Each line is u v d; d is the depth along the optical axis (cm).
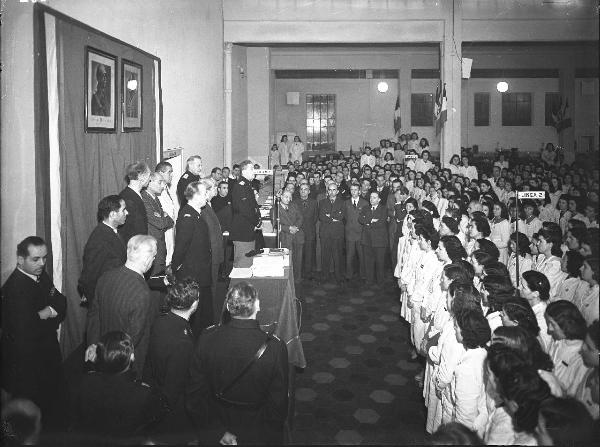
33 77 416
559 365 316
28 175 412
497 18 1309
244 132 1605
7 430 333
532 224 743
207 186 575
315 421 452
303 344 624
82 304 504
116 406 276
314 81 2125
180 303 344
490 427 271
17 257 376
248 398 300
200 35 1067
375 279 901
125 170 621
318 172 1347
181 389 337
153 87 734
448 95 1313
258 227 820
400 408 474
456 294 359
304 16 1312
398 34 1310
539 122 2164
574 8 1283
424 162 1455
